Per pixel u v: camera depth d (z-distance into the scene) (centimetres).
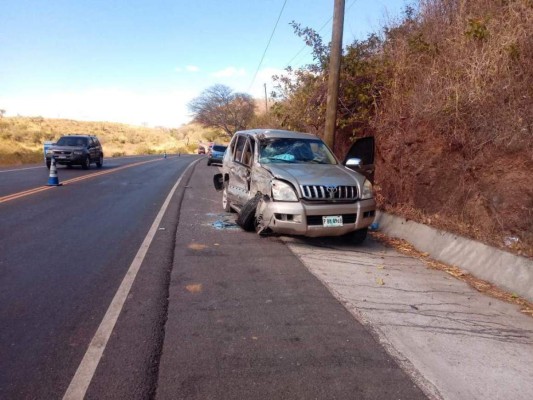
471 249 640
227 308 475
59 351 375
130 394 314
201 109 6531
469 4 906
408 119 907
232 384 329
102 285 538
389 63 1095
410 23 1131
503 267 571
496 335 428
